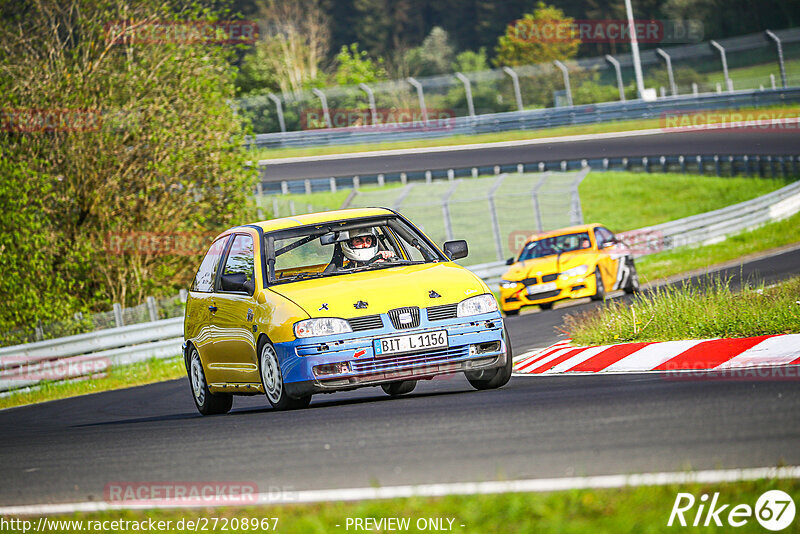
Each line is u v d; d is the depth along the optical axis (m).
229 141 90.31
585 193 146.38
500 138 178.75
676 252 96.69
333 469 19.73
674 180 146.62
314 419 27.41
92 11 86.00
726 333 35.75
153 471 22.19
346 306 29.59
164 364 65.75
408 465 19.20
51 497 20.69
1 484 23.28
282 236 33.34
